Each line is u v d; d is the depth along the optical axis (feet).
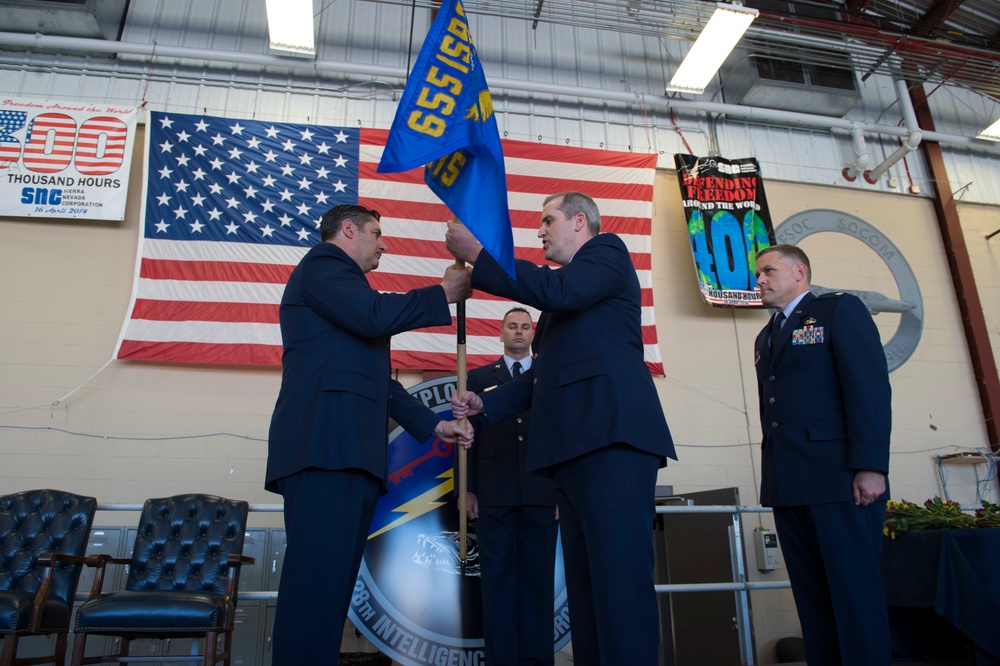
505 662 8.99
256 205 17.01
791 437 7.32
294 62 18.72
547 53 20.88
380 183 17.76
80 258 16.53
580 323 6.17
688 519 14.67
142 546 11.51
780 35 20.36
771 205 20.75
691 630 14.38
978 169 22.90
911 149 20.94
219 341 15.92
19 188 16.49
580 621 5.84
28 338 15.76
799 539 7.33
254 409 16.01
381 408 6.09
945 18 22.52
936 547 9.84
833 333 7.36
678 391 18.22
